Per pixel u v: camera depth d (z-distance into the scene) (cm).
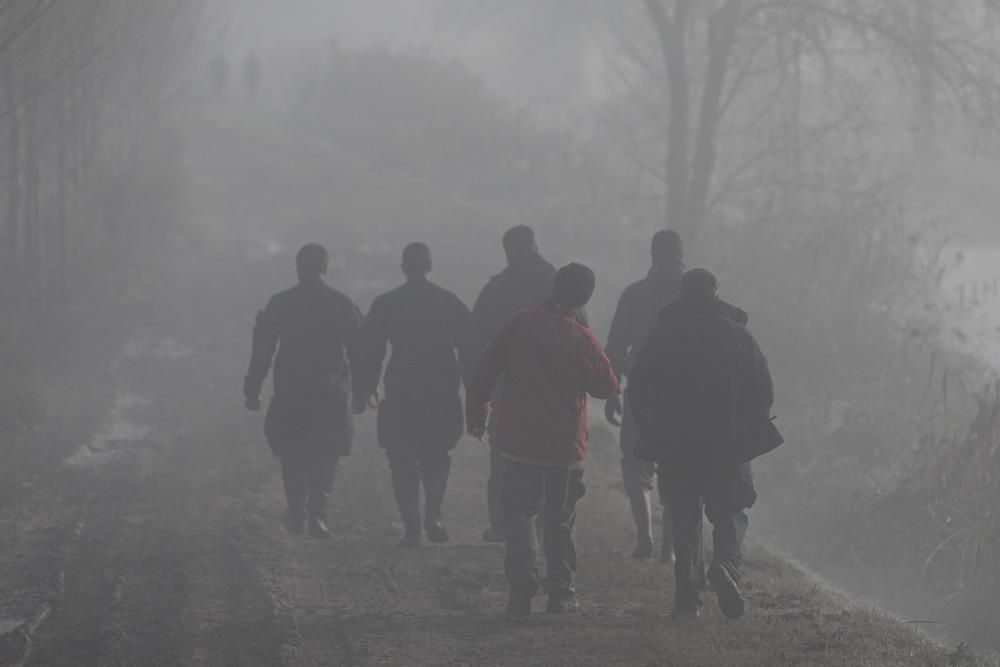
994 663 2183
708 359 2305
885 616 2508
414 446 3005
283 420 3064
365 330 2994
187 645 2238
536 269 3000
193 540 3012
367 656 2158
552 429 2377
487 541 3102
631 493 2930
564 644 2212
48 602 2459
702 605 2441
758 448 2322
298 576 2738
